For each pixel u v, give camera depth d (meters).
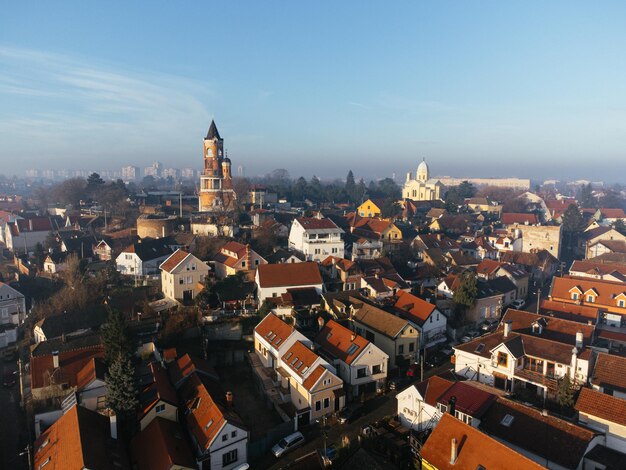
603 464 31.38
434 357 58.50
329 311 65.44
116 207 135.25
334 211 153.88
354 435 42.59
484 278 83.06
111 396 41.56
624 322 65.19
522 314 58.31
